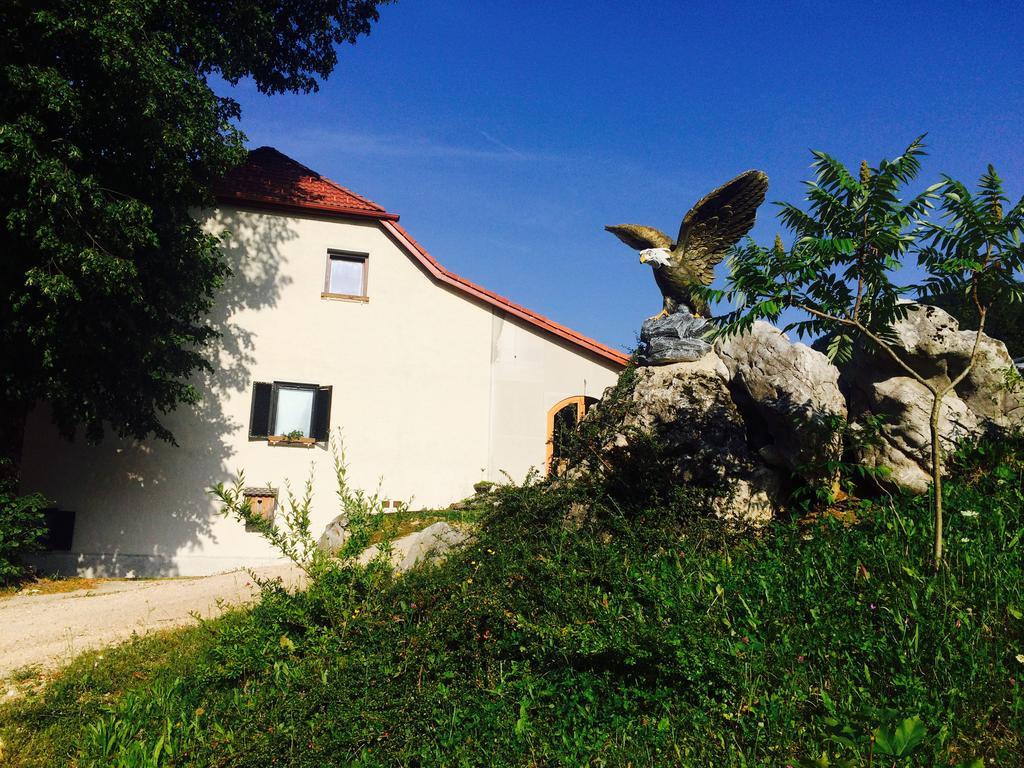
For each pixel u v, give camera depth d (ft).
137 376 44.06
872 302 19.40
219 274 49.85
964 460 22.34
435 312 55.98
